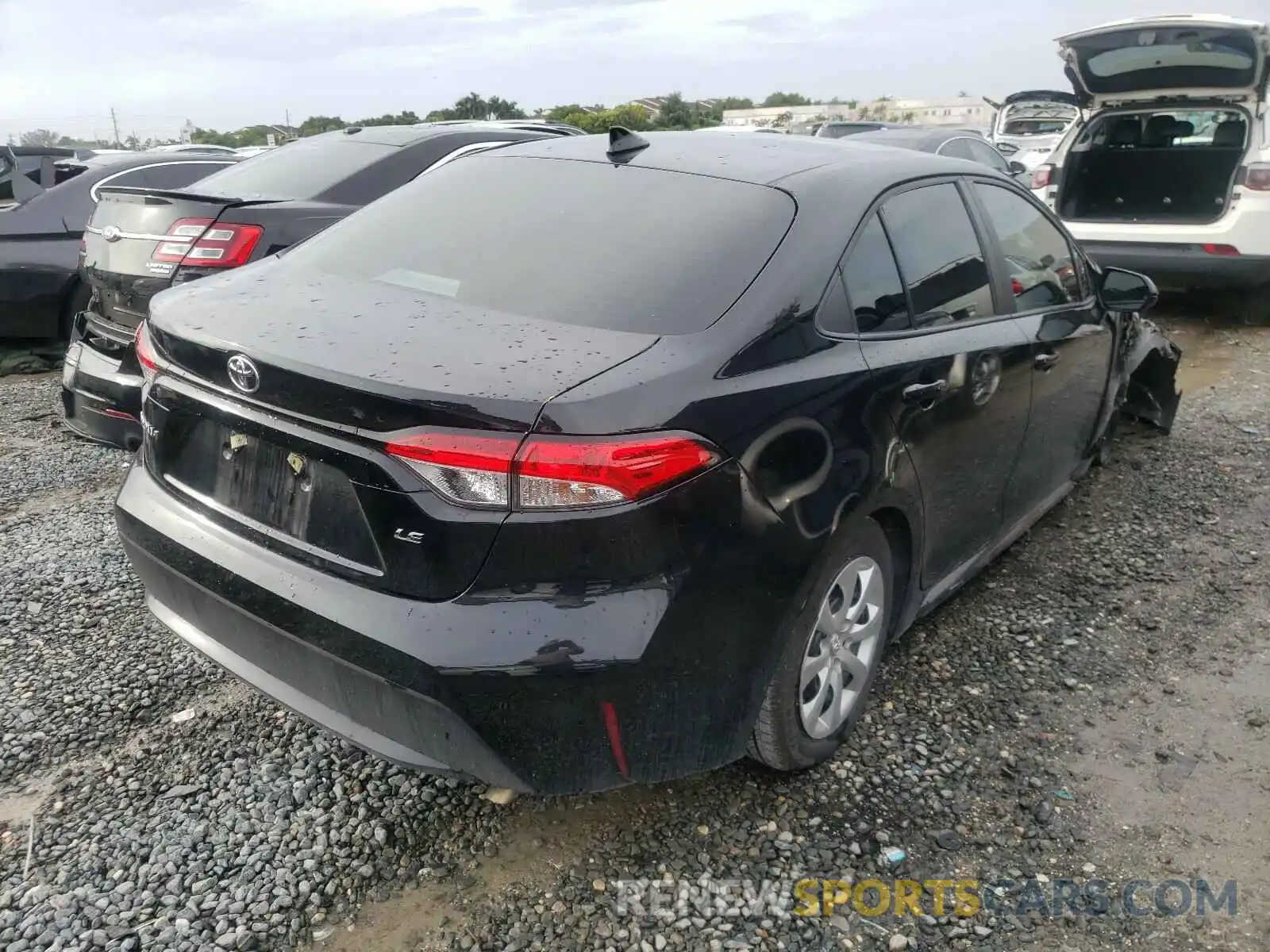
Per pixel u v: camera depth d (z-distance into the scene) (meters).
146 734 2.90
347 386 2.04
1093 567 4.03
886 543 2.76
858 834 2.55
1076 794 2.72
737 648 2.21
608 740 2.09
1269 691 3.21
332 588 2.15
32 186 6.73
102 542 4.16
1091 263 4.25
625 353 2.15
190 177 7.35
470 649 1.99
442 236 2.77
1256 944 2.25
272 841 2.49
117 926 2.23
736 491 2.14
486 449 1.95
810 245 2.53
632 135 3.10
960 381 2.92
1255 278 7.43
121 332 4.23
